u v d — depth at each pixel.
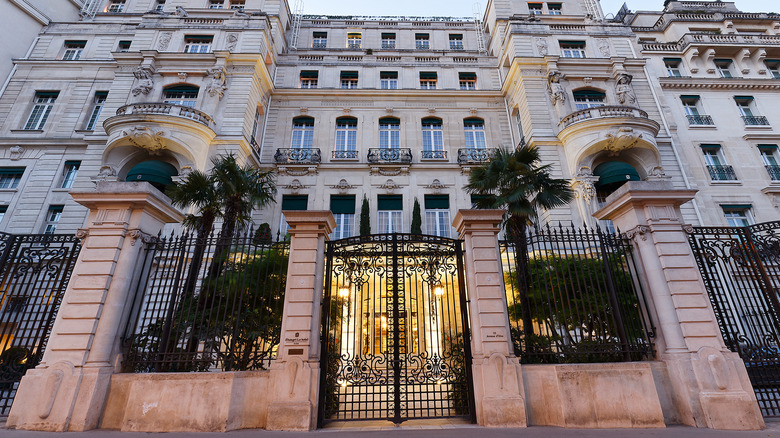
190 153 15.06
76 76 19.80
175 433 5.42
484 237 6.81
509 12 23.02
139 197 6.47
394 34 24.86
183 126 15.25
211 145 16.02
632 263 6.83
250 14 19.94
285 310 6.28
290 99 20.23
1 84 19.11
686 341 5.91
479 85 21.38
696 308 6.07
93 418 5.54
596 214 7.68
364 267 7.02
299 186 17.91
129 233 6.45
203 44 19.17
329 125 19.73
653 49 20.97
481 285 6.46
